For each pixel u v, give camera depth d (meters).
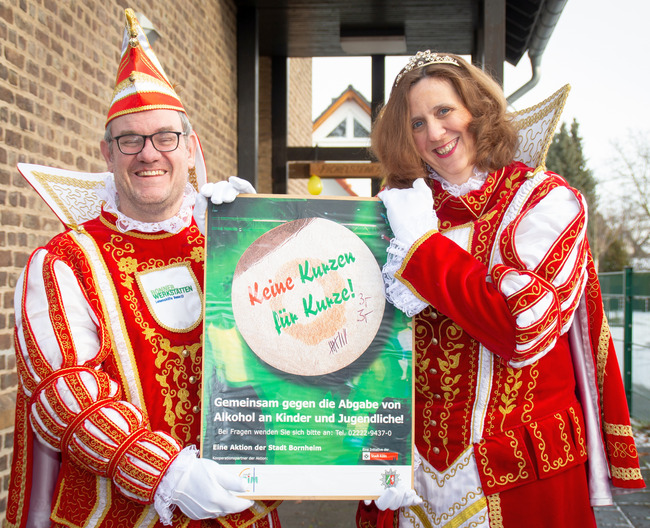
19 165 1.55
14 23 2.72
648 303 6.18
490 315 1.40
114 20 3.66
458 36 7.56
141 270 1.51
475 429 1.56
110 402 1.35
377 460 1.42
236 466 1.39
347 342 1.45
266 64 8.35
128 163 1.45
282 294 1.45
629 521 3.71
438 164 1.67
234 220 1.46
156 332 1.48
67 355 1.36
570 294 1.47
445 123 1.61
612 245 34.78
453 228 1.63
